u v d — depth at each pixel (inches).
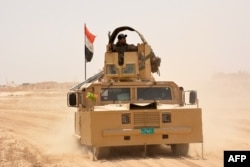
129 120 503.8
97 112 500.7
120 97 552.1
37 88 4119.1
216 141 652.7
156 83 558.9
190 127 511.2
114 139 501.7
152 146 605.9
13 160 501.0
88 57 746.8
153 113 507.8
